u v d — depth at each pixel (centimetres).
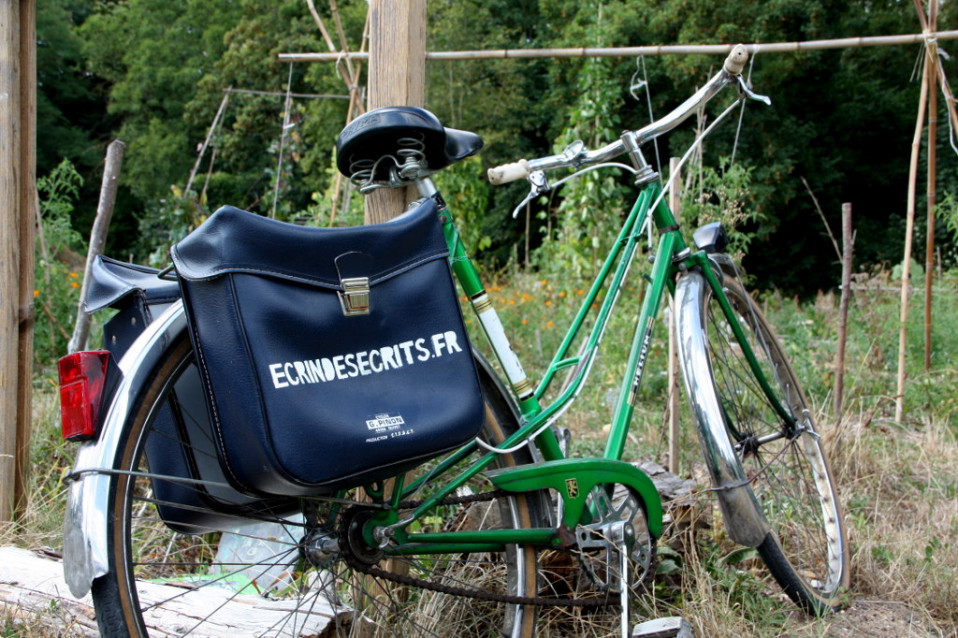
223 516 183
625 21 1644
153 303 177
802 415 274
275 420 146
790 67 1588
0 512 263
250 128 2373
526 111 2112
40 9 2703
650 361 505
